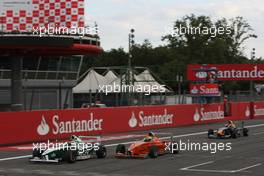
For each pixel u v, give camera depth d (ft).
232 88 466.70
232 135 138.21
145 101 223.51
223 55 493.36
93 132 145.59
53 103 233.35
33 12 148.56
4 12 146.92
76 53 164.55
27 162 89.25
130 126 162.30
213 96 221.46
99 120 148.56
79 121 140.36
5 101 216.54
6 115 120.26
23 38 140.77
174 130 168.86
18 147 116.06
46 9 149.38
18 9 147.54
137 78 273.33
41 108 227.40
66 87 240.53
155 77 286.46
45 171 77.05
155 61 549.13
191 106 196.34
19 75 158.10
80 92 271.08
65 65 237.86
